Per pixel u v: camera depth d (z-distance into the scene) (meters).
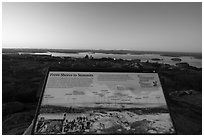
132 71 3.12
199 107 5.27
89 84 2.88
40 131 2.35
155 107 2.67
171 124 2.51
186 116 4.43
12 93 6.69
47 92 2.73
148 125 2.46
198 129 3.64
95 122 2.46
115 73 3.07
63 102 2.64
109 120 2.49
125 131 2.38
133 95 2.79
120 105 2.66
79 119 2.48
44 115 2.50
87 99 2.70
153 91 2.86
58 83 2.85
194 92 6.79
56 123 2.43
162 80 3.03
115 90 2.83
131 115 2.56
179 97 6.23
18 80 7.67
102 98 2.72
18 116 5.04
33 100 6.50
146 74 3.09
